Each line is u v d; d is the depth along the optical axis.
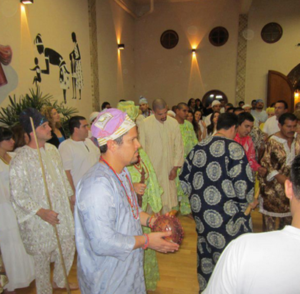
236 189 1.84
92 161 2.87
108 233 1.06
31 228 2.02
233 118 1.97
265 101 10.32
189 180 2.07
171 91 10.98
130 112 2.00
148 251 2.27
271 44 10.05
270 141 2.62
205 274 2.07
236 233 1.89
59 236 2.18
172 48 10.79
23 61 4.35
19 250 2.38
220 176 1.87
